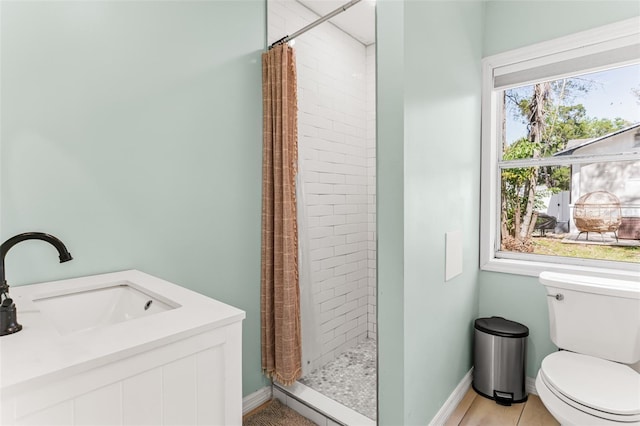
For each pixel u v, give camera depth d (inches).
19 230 45.9
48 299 44.0
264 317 75.5
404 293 55.7
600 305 64.3
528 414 71.9
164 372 30.8
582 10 73.7
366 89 109.5
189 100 63.9
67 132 49.6
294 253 74.3
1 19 43.8
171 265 62.1
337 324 98.4
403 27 54.1
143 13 57.2
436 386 67.4
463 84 77.0
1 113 44.1
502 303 85.7
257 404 75.9
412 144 57.1
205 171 66.8
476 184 86.0
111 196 54.3
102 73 52.7
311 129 91.2
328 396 74.6
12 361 25.4
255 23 75.7
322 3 87.4
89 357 26.2
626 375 56.5
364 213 109.4
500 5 85.0
